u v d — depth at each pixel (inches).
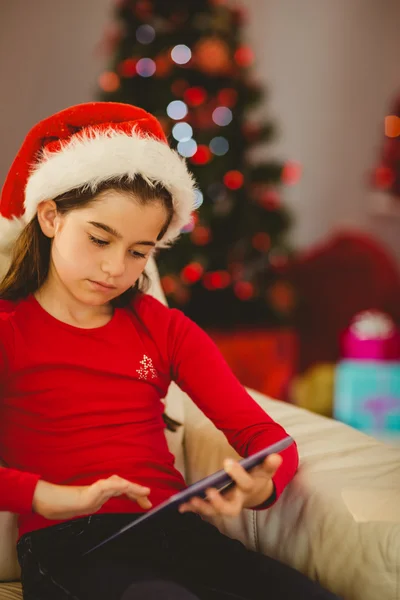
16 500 32.9
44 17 143.8
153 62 118.6
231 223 124.5
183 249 119.3
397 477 38.2
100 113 40.7
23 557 35.7
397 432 126.3
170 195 39.0
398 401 129.1
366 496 35.9
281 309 131.0
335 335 131.9
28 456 38.4
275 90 158.4
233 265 125.6
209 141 120.6
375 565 33.3
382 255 135.3
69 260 37.2
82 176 36.1
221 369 41.9
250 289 125.6
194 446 47.9
